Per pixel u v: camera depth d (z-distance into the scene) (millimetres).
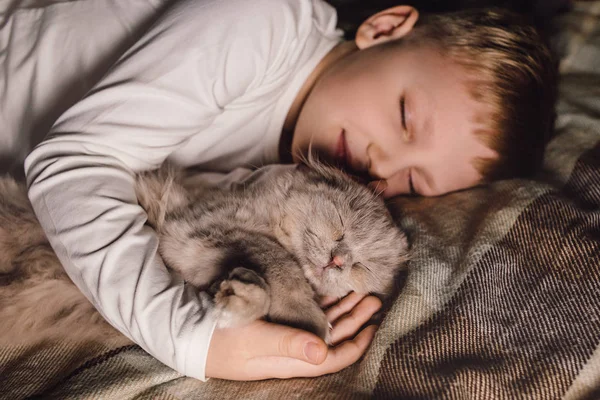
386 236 611
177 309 499
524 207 584
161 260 533
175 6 583
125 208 528
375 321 567
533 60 648
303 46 640
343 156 642
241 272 508
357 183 625
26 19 637
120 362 529
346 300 584
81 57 618
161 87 545
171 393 510
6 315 562
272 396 505
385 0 806
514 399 477
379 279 604
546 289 525
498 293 532
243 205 588
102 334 556
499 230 574
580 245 540
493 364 493
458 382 485
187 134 569
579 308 508
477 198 634
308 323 522
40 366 531
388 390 494
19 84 620
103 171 533
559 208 574
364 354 530
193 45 556
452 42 635
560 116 699
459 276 550
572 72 753
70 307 574
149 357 534
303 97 667
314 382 516
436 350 506
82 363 528
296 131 654
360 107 624
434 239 603
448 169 625
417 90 615
